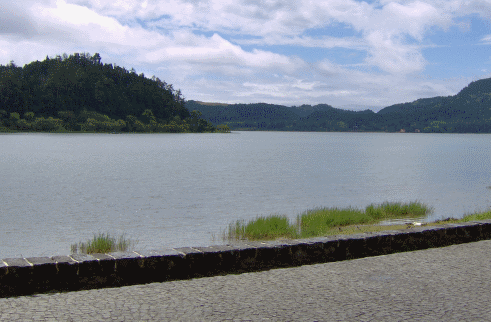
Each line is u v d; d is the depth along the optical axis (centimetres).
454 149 12431
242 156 8500
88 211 2250
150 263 570
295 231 1491
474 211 2117
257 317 440
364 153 9962
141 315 441
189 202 2609
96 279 543
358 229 1519
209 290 532
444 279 579
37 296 502
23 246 1436
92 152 9556
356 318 439
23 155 8269
